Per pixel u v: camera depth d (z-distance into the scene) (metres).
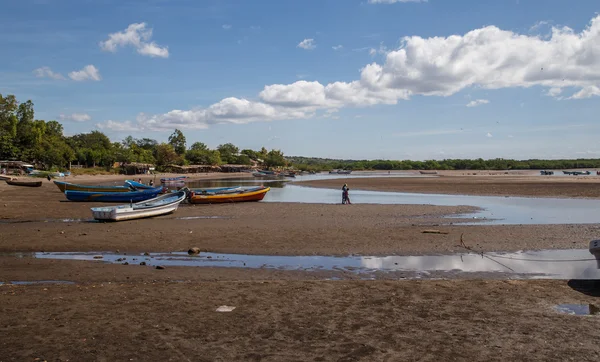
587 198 40.62
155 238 18.11
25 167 86.69
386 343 7.21
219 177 114.50
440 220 24.38
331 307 9.10
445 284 11.03
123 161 123.19
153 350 6.85
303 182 82.12
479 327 7.95
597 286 10.79
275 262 14.06
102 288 10.48
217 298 9.69
